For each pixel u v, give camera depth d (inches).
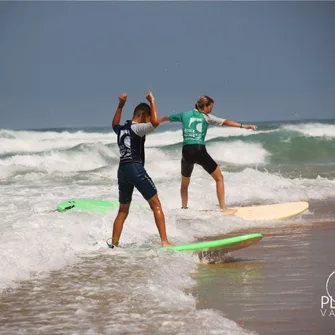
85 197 1851.6
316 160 3523.6
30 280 837.2
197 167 2568.9
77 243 1115.9
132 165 1048.8
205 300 754.8
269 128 5890.8
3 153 4840.1
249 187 2032.5
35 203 1716.3
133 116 1076.5
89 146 3565.5
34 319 663.1
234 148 3661.4
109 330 620.4
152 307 700.7
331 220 1466.5
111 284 810.2
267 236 1263.5
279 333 627.5
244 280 865.5
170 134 5526.6
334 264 967.6
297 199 1898.4
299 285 830.5
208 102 1492.4
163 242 1060.5
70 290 781.3
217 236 1278.3
